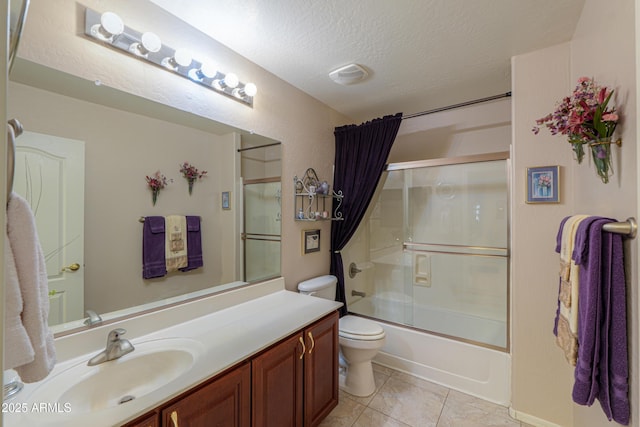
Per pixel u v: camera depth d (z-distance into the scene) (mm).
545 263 1696
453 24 1483
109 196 1237
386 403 1918
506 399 1903
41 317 610
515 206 1788
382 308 2908
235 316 1553
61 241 1096
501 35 1576
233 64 1736
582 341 947
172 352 1184
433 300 2721
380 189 2908
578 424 1528
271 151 2027
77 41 1121
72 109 1122
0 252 427
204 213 1619
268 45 1684
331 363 1695
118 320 1217
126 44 1259
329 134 2643
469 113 2572
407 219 2840
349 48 1709
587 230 957
